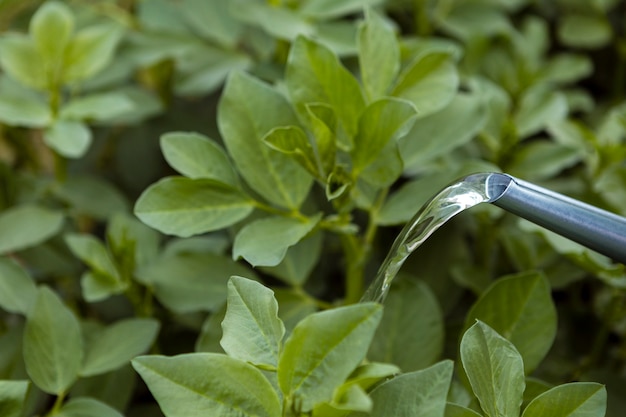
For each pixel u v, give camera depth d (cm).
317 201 135
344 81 115
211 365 100
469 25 158
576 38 162
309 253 125
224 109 118
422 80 121
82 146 132
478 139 138
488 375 103
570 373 126
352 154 114
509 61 152
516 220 133
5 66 136
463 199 107
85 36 139
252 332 102
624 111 136
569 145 135
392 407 101
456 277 129
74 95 144
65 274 134
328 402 97
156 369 100
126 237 125
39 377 114
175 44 146
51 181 140
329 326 98
